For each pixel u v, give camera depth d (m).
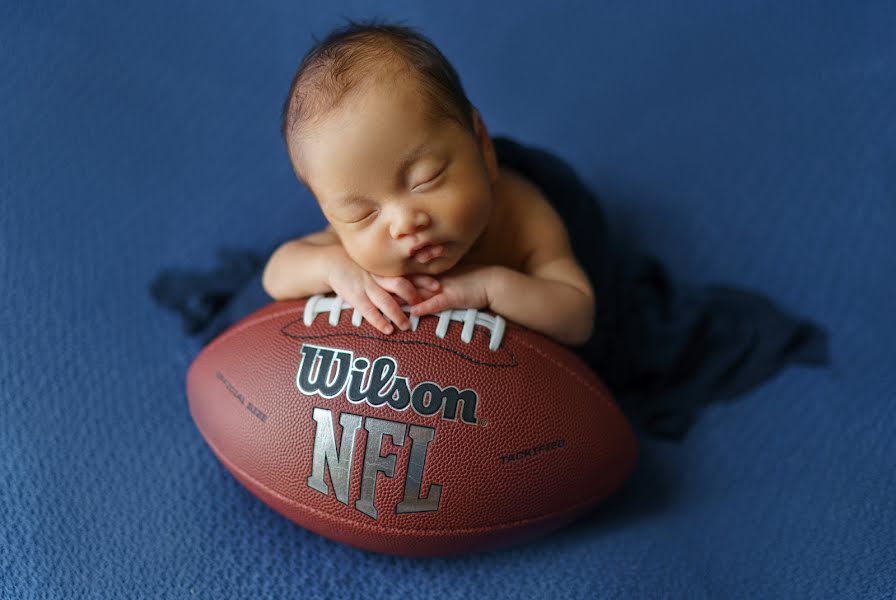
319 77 0.88
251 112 1.72
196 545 1.06
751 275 1.45
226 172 1.63
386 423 0.88
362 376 0.89
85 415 1.23
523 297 0.96
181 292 1.42
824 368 1.31
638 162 1.62
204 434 1.02
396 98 0.85
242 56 1.80
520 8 1.85
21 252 1.45
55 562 1.04
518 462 0.90
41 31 1.78
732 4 1.81
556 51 1.79
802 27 1.76
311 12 1.86
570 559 1.04
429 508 0.89
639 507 1.12
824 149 1.59
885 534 1.06
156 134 1.67
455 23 1.83
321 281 0.98
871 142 1.58
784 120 1.64
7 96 1.68
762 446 1.21
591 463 0.95
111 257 1.47
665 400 1.30
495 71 1.77
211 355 1.03
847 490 1.13
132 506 1.11
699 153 1.62
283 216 1.56
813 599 1.00
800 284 1.43
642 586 1.01
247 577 1.03
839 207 1.51
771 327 1.33
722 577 1.02
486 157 0.98
